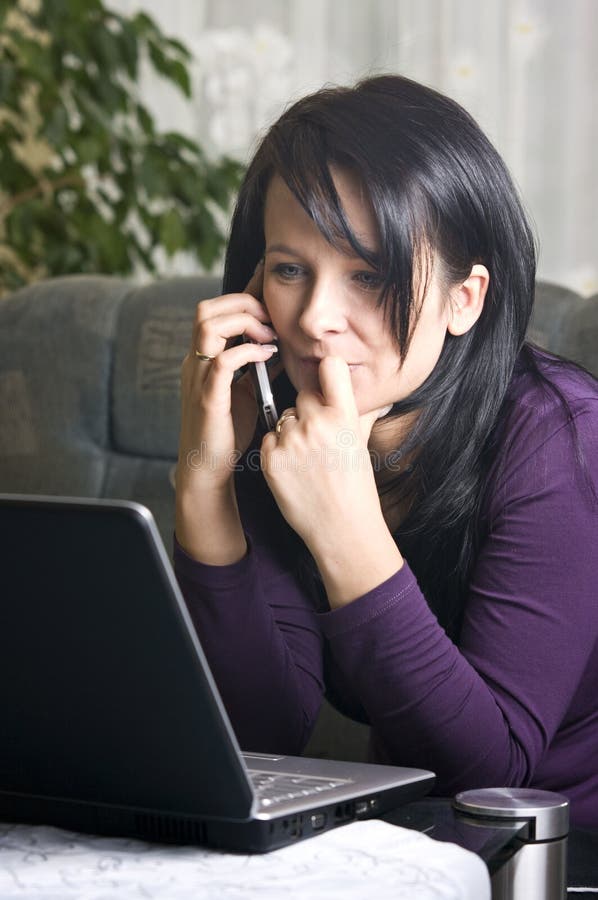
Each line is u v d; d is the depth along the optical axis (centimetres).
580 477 110
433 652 101
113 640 74
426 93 110
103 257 282
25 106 315
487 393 115
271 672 117
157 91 322
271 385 126
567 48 292
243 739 119
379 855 76
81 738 79
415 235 104
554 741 117
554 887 83
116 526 70
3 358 211
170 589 71
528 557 109
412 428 116
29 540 73
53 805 84
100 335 205
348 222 103
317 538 102
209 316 117
